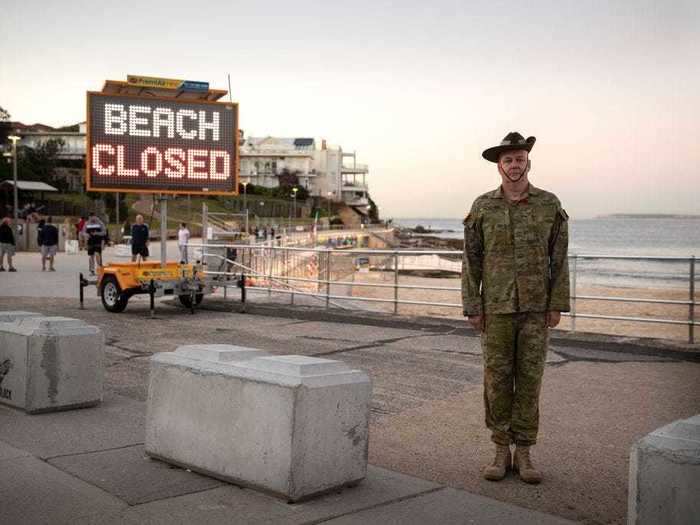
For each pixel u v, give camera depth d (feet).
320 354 32.91
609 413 22.61
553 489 16.01
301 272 62.13
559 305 16.25
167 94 52.75
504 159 16.35
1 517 13.34
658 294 118.42
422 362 31.01
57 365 21.24
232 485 15.12
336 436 14.73
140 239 80.07
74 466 16.34
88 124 49.70
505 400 16.67
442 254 44.50
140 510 13.73
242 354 16.14
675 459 9.96
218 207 393.29
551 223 16.34
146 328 41.50
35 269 89.20
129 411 21.65
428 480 16.39
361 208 623.36
